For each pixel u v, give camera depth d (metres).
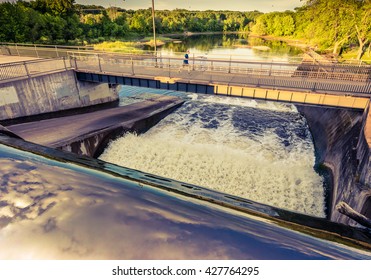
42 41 58.78
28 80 18.78
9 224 2.03
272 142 20.16
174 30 134.12
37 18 59.59
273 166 15.74
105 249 1.88
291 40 106.75
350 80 17.09
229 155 16.95
